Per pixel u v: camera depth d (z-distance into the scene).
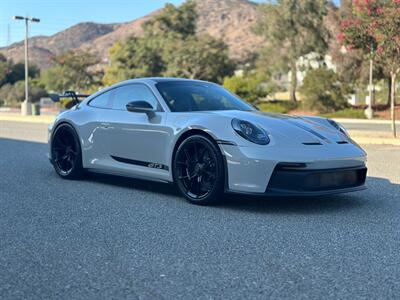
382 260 3.61
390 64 14.09
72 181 6.81
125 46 52.59
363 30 13.73
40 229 4.41
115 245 3.96
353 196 5.90
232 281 3.21
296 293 3.02
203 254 3.74
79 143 6.68
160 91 5.99
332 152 5.04
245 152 4.91
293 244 3.99
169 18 56.06
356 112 34.62
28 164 8.45
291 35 41.81
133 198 5.71
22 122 23.62
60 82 63.59
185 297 2.97
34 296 3.00
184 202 5.50
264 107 40.16
